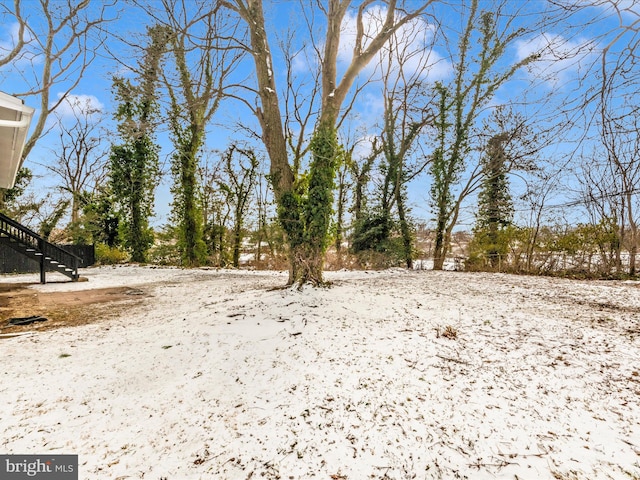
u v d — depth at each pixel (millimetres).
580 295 8047
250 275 15445
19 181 19984
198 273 16047
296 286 8000
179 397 3531
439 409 3066
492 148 15492
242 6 7750
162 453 2660
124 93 7055
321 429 2859
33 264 16531
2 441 2811
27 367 4344
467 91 16375
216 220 23438
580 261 12523
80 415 3219
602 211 11562
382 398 3271
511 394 3293
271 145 8219
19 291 10664
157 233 22188
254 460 2533
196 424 3031
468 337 4895
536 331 5121
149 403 3430
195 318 6520
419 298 7539
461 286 9430
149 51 6539
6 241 11664
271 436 2801
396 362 4055
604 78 2537
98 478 2389
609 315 6082
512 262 14492
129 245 21312
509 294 8148
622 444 2521
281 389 3547
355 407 3145
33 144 12328
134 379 3967
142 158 20578
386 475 2334
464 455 2482
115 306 8461
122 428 3008
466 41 15930
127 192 20812
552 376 3629
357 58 8039
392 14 7930
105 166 24719
